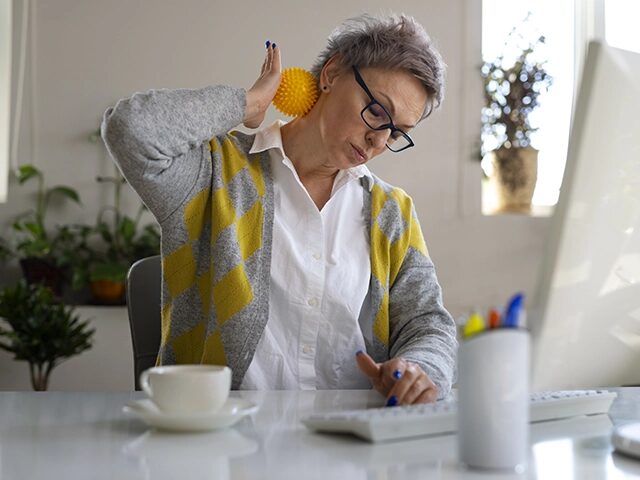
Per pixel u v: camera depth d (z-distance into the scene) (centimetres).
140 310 170
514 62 372
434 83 162
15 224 342
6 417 106
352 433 94
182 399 97
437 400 127
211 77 357
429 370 133
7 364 343
